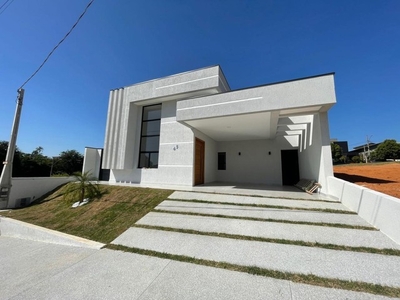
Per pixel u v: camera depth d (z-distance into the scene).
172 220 4.95
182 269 2.96
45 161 32.19
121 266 3.14
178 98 9.72
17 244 5.03
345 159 28.98
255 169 11.24
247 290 2.35
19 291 2.54
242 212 5.03
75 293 2.43
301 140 9.55
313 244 3.39
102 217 5.90
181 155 9.02
